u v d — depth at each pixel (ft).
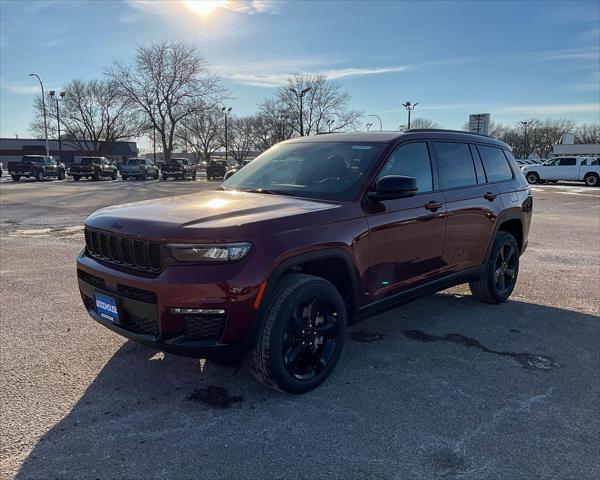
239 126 257.75
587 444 9.52
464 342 14.66
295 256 10.56
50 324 15.55
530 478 8.50
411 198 13.71
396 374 12.41
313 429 9.87
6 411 10.37
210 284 9.62
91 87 235.81
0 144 287.89
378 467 8.72
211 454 9.02
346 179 12.90
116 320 10.87
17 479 8.23
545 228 40.14
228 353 10.08
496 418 10.39
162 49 182.70
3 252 27.27
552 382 12.10
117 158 309.01
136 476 8.38
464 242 15.80
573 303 18.78
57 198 66.80
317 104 177.27
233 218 10.47
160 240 9.89
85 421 10.05
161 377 12.05
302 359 11.39
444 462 8.89
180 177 149.69
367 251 12.25
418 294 14.30
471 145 16.98
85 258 11.96
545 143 356.18
